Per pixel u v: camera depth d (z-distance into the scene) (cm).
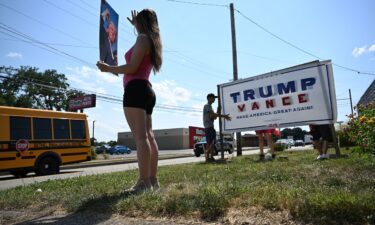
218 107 1145
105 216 294
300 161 660
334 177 383
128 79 383
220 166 665
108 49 398
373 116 740
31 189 511
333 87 870
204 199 284
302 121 918
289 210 243
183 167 713
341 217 217
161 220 268
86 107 3438
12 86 6006
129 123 381
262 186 340
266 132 1005
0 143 1223
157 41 394
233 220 247
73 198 367
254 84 1061
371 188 301
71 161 1455
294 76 955
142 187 365
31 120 1334
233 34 2067
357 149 887
